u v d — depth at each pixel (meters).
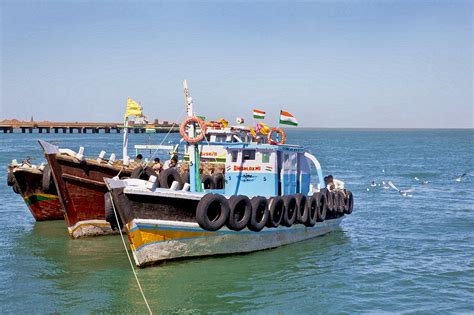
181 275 15.27
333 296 13.98
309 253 18.38
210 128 26.31
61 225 22.56
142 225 14.98
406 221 25.00
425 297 13.96
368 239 20.91
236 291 14.21
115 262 16.55
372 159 70.62
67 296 13.59
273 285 14.77
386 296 14.02
